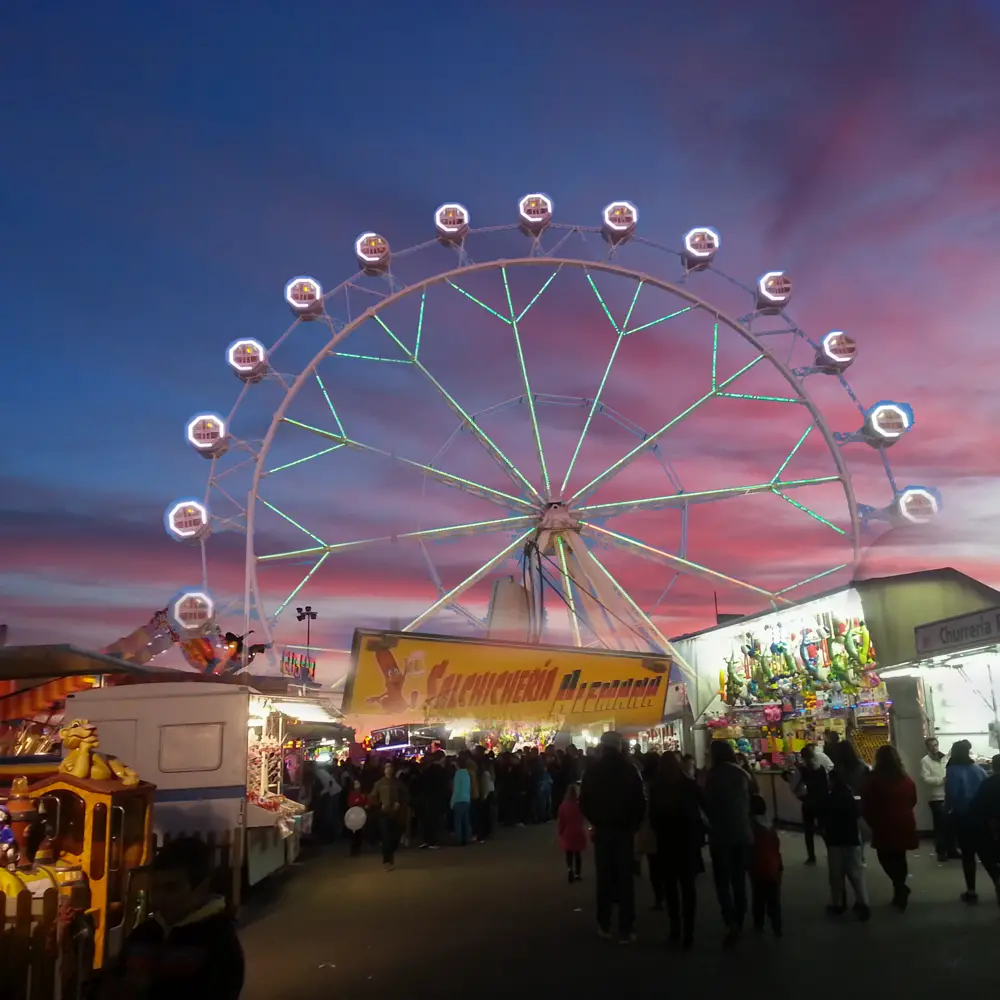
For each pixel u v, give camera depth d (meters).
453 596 29.81
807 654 19.69
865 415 30.45
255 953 9.09
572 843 12.70
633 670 18.50
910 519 26.61
